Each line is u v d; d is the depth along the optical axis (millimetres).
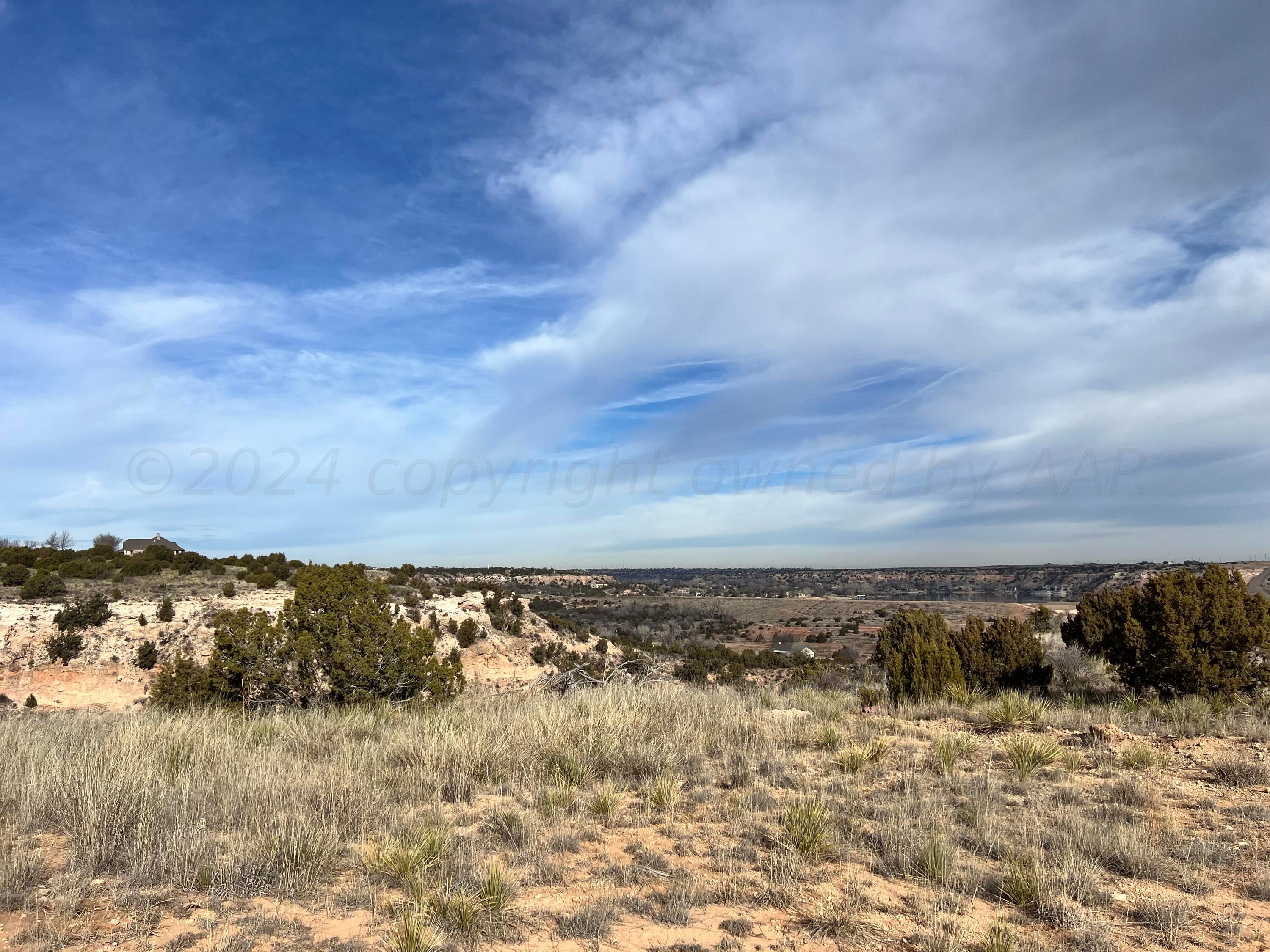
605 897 4934
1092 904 4711
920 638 14555
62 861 5410
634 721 10320
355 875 5367
